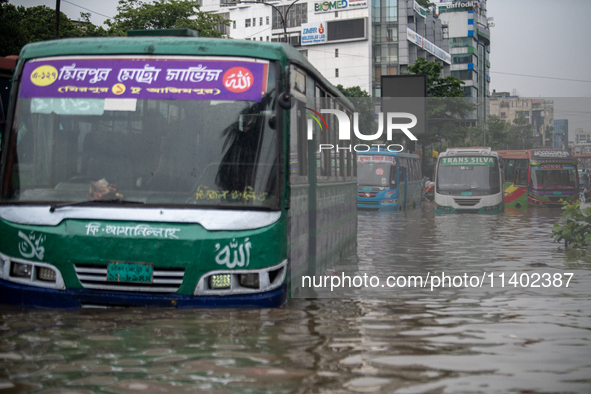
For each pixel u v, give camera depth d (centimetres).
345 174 1154
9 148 619
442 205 2662
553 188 2661
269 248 584
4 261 604
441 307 668
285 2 8300
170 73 612
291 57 654
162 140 602
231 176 593
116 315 559
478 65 10994
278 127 602
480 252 1202
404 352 474
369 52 7700
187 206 583
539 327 569
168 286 574
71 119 612
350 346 488
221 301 575
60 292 583
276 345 483
